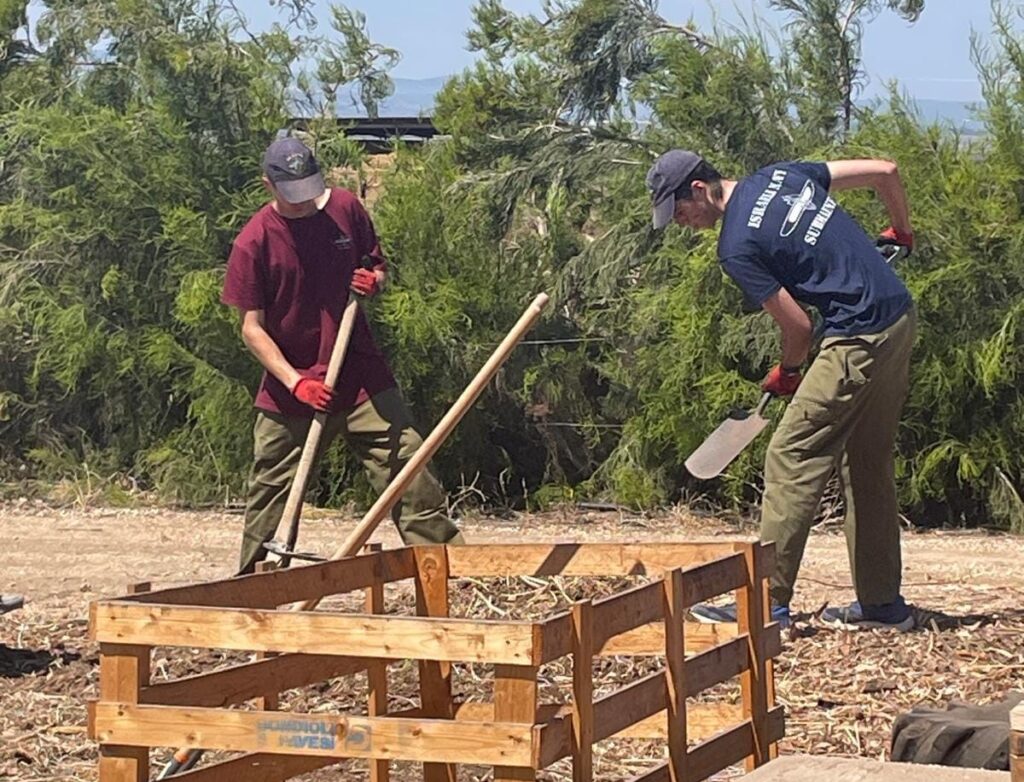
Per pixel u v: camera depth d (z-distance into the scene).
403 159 12.86
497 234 13.08
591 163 13.05
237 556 9.40
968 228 10.84
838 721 5.59
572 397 12.17
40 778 5.13
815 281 6.38
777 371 6.43
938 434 10.98
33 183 13.09
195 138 12.70
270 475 6.54
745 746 4.38
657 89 12.56
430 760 3.55
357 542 5.46
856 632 6.66
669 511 11.60
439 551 4.89
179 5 13.31
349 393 6.41
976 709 4.49
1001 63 11.31
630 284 12.21
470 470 12.00
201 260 12.20
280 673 4.26
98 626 3.77
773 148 12.20
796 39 12.51
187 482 12.05
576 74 13.60
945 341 10.82
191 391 12.00
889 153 11.32
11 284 12.55
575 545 4.79
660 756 5.32
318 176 6.32
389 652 3.60
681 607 4.05
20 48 14.29
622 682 6.01
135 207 12.34
